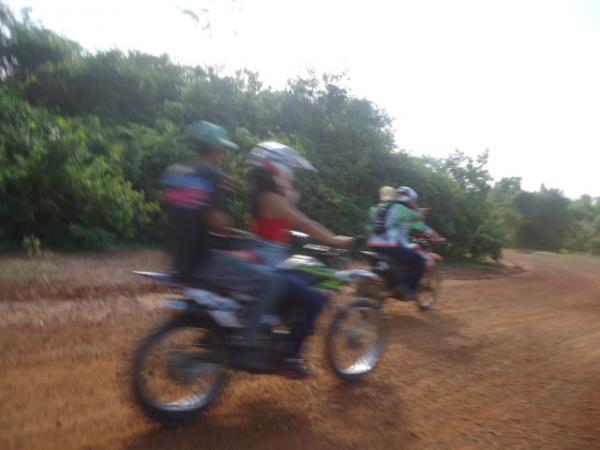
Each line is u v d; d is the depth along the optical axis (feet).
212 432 13.11
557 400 16.94
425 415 15.15
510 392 17.43
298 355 14.94
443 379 18.15
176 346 13.35
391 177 57.41
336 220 49.44
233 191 14.11
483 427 14.66
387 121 62.64
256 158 15.12
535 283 47.57
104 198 36.14
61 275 27.30
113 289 25.81
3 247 32.83
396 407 15.53
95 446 11.98
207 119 53.42
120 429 12.82
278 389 15.98
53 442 11.98
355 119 60.39
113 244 37.58
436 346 22.04
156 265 32.78
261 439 12.98
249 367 14.02
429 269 27.96
